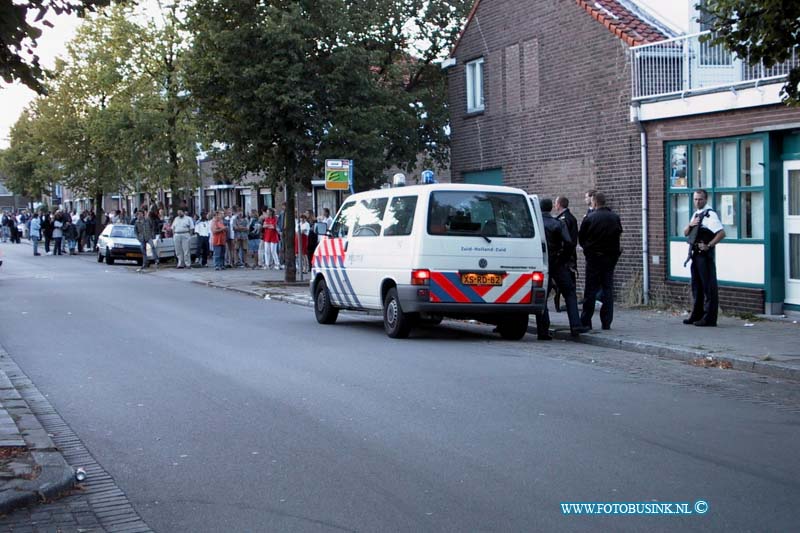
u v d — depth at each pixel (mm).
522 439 6859
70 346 12180
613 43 17391
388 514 5199
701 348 11086
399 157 27844
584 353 11609
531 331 14148
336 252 14461
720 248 15141
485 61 21609
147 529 5059
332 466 6195
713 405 8148
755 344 11367
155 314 16328
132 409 8133
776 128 13906
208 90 21844
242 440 6953
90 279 26219
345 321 15508
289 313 16766
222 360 10805
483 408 7969
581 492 5559
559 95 19078
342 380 9383
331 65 22047
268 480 5910
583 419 7527
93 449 6797
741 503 5336
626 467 6098
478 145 22062
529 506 5301
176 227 31391
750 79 14461
